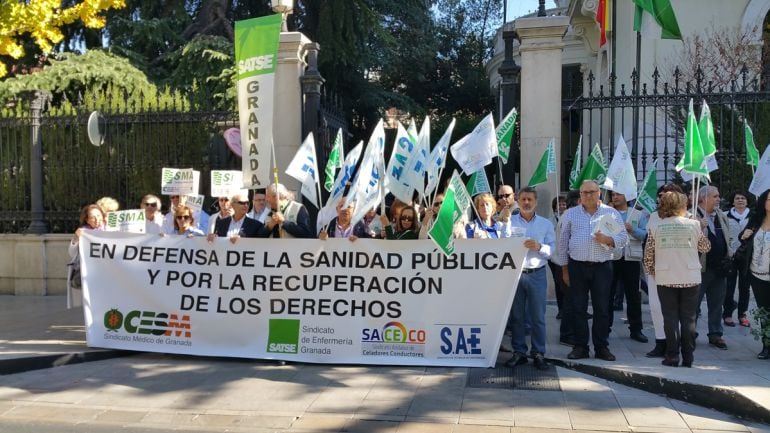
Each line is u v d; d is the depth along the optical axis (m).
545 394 5.68
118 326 6.95
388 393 5.73
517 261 6.27
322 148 9.74
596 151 7.82
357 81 19.86
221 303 6.78
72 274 7.35
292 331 6.63
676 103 9.16
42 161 10.92
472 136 6.61
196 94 13.79
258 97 6.71
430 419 5.15
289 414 5.30
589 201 6.37
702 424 5.02
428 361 6.41
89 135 9.87
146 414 5.35
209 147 10.34
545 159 7.88
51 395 5.80
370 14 17.45
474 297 6.35
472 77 29.48
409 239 6.59
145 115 10.52
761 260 6.46
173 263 6.91
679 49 13.30
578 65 19.75
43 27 9.24
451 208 5.73
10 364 6.41
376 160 6.67
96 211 7.53
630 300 7.38
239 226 7.28
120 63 14.64
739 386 5.37
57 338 7.56
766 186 7.46
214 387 5.95
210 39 15.70
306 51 9.86
